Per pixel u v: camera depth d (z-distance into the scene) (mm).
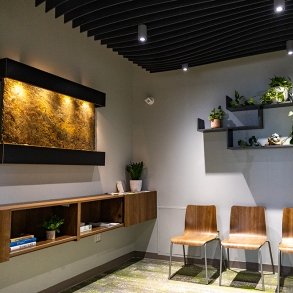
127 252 4699
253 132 4230
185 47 3973
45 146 3273
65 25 3736
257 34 3619
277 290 3299
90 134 3965
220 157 4402
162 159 4789
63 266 3543
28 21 3252
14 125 2945
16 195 3018
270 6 3051
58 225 3160
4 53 2982
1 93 2865
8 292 2922
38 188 3256
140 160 4938
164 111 4840
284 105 3984
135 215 4227
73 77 3834
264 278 3791
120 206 4070
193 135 4605
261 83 4234
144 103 4988
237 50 4020
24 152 2982
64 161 3467
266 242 4039
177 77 4785
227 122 4402
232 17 3244
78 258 3762
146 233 4809
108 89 4477
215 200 4391
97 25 3496
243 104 4117
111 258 4340
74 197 3688
